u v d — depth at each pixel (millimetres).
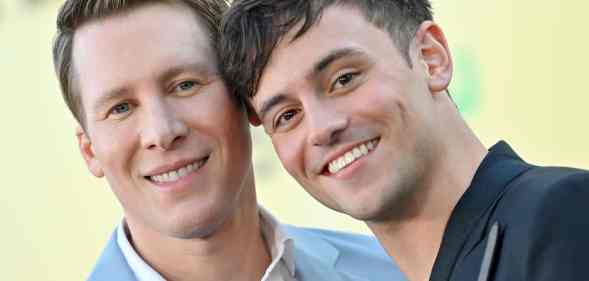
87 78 2135
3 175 5809
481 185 1898
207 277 2311
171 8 2154
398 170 1931
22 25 5746
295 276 2439
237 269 2328
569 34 5438
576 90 5441
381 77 1933
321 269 2516
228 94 2174
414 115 1946
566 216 1714
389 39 1971
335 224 5555
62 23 2195
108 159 2156
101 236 5703
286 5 1915
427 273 1999
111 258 2361
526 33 5559
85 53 2139
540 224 1721
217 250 2275
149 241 2295
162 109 2096
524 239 1728
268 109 1979
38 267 5719
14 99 5801
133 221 2299
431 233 1979
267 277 2324
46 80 5773
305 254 2525
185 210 2160
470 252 1852
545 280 1681
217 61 2166
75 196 5762
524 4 5547
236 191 2223
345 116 1914
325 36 1910
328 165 1973
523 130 5523
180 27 2139
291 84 1921
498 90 5543
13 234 5730
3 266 5719
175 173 2148
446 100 2031
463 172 1979
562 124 5488
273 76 1940
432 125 1969
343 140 1924
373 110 1911
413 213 1980
